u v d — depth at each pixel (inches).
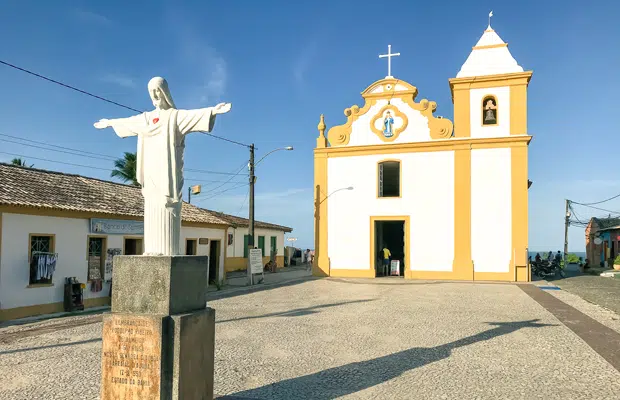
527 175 844.6
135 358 177.0
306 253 1803.6
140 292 183.3
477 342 324.8
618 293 634.2
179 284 185.2
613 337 337.7
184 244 763.4
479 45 899.4
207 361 195.0
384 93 933.8
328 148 959.0
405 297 595.2
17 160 1187.9
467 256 853.8
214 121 202.4
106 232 605.0
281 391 223.6
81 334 366.6
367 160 935.7
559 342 321.4
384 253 960.3
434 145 889.5
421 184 895.1
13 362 278.4
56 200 550.3
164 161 200.7
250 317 442.9
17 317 483.5
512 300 557.0
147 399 174.7
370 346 315.3
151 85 203.8
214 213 1232.8
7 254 475.5
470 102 877.2
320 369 261.0
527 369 257.4
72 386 230.8
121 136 213.5
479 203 855.7
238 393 220.5
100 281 595.8
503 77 858.1
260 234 1384.1
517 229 835.4
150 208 201.0
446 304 523.8
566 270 1423.5
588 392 219.3
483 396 215.6
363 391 223.6
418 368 261.4
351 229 936.9
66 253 546.9
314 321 415.8
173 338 176.7
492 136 860.6
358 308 497.0
